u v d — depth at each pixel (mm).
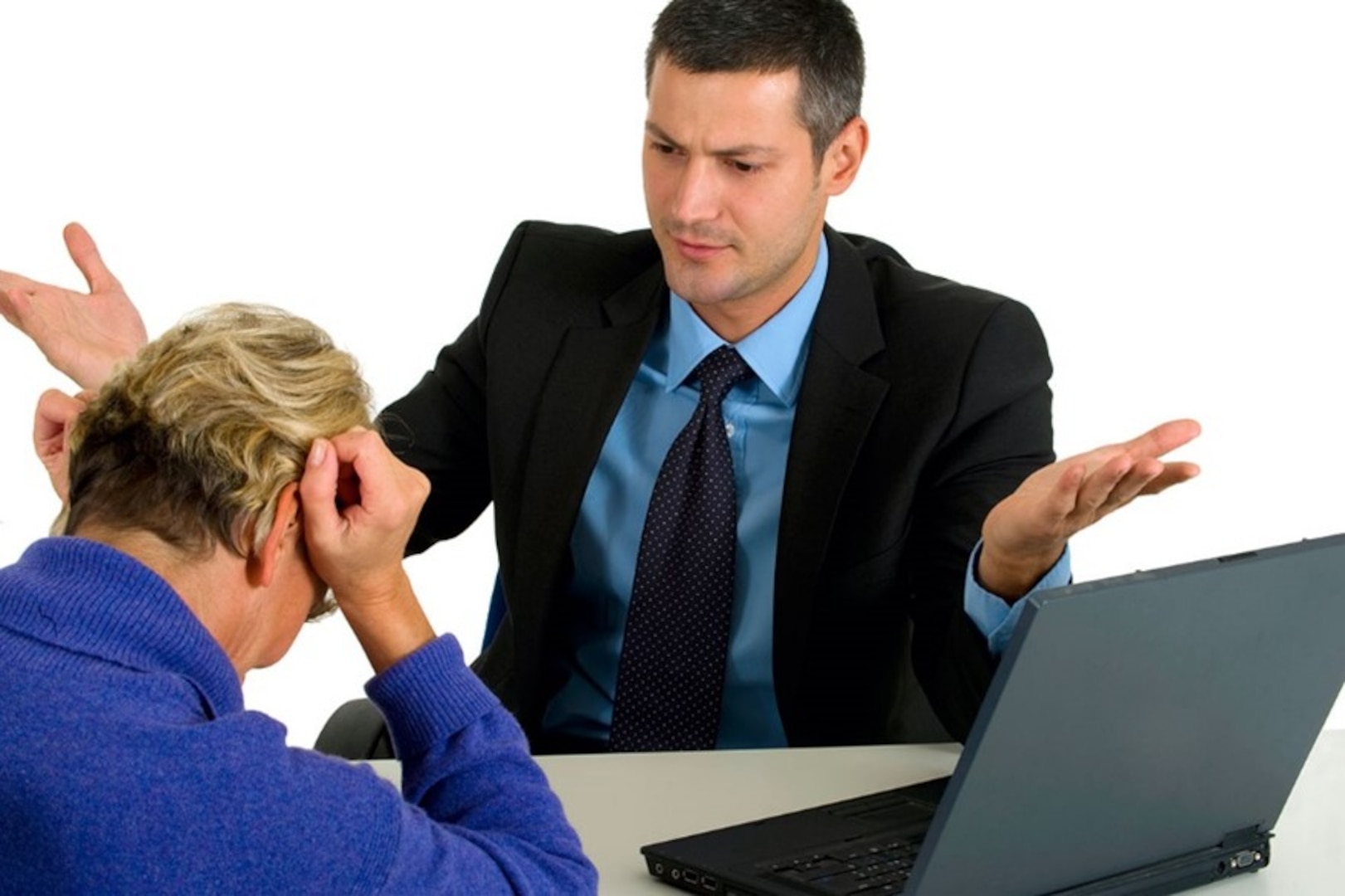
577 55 6234
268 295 6262
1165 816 2395
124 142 6184
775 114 3096
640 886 2391
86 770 1731
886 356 3373
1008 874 2250
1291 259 6262
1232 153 6215
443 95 6246
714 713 3367
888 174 6281
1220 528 6426
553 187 6301
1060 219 6281
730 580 3346
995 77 6230
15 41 6102
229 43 6191
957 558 3205
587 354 3506
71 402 2480
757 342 3379
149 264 6207
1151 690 2221
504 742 2178
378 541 2074
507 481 3512
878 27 6203
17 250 6133
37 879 1723
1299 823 2740
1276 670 2363
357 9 6215
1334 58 6117
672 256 3205
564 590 3477
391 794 1892
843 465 3285
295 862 1785
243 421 1937
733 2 3092
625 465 3447
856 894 2250
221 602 1936
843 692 3344
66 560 1848
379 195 6273
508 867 1999
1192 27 6164
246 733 1808
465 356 3727
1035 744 2127
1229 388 6336
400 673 2150
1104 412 6340
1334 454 6336
